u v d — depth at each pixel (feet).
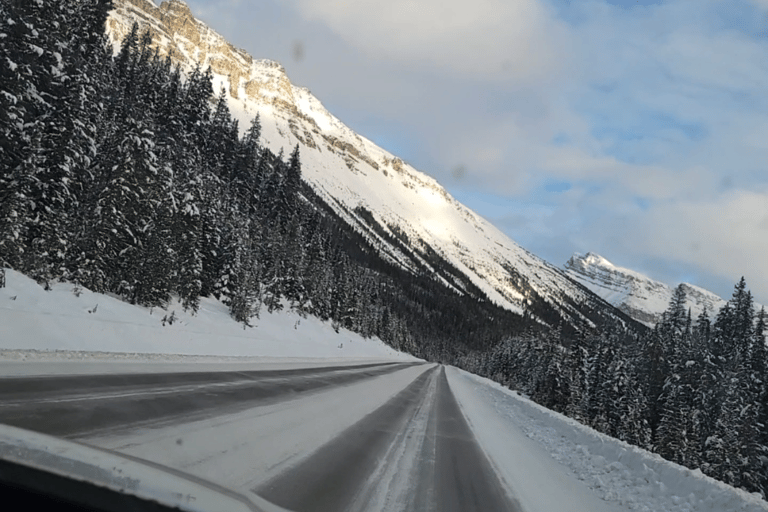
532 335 284.00
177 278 87.61
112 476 8.74
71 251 68.44
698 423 117.29
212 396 26.43
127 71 159.94
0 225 53.72
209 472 13.37
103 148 83.71
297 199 214.28
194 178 111.04
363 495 15.19
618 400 140.87
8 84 59.88
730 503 19.85
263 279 146.72
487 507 17.16
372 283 320.70
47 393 18.89
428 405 48.34
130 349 42.01
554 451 35.27
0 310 34.17
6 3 60.44
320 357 99.19
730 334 146.82
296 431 22.41
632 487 25.22
